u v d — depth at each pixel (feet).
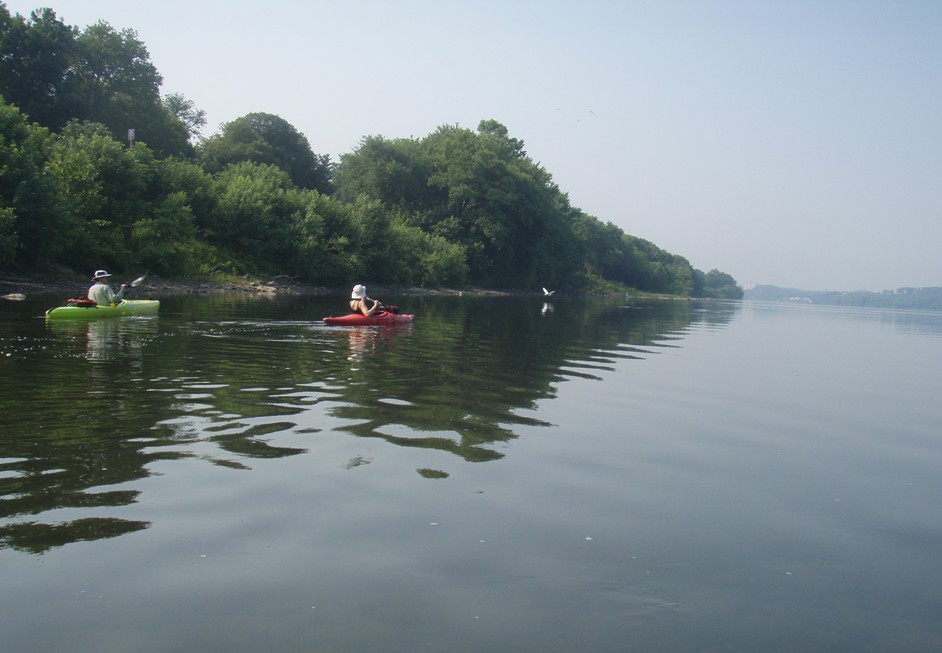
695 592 13.75
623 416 30.30
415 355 45.52
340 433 23.88
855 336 105.91
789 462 24.13
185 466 19.45
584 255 315.37
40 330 49.26
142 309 68.80
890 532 17.57
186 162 155.22
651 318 127.54
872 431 30.40
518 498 18.48
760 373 49.57
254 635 11.39
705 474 21.98
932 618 13.15
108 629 11.41
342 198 236.63
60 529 15.01
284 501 17.25
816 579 14.61
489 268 242.37
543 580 13.87
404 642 11.39
